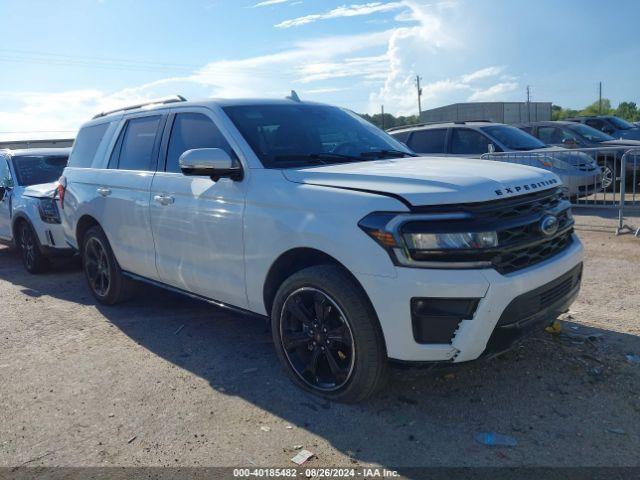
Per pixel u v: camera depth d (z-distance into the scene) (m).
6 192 8.55
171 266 4.85
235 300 4.32
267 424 3.54
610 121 16.98
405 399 3.71
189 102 4.94
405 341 3.29
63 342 5.12
